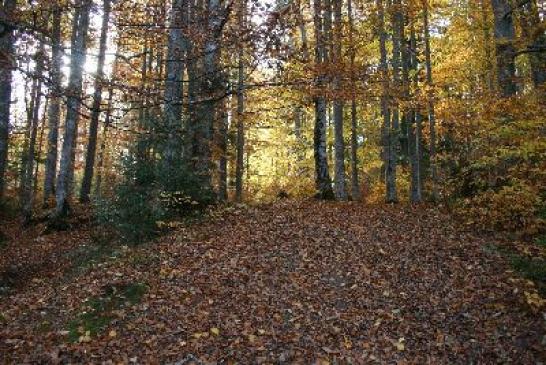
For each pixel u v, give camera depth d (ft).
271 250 37.47
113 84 22.99
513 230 37.83
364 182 109.09
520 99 37.14
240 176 77.66
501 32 43.04
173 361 23.44
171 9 25.09
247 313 28.27
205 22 23.59
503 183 40.22
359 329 26.81
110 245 44.27
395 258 35.70
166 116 44.73
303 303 29.68
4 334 25.82
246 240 39.55
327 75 31.19
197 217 46.42
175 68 33.86
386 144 63.31
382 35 63.93
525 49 39.58
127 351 24.18
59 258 45.09
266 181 105.81
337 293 31.09
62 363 22.98
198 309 28.50
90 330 26.18
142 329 26.30
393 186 62.75
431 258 35.04
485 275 31.24
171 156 46.09
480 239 37.27
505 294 28.50
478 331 25.58
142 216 41.88
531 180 37.29
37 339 25.31
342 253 36.94
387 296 30.42
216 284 31.68
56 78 22.43
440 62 80.74
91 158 75.05
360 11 64.59
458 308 28.04
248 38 22.52
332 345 25.18
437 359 23.63
